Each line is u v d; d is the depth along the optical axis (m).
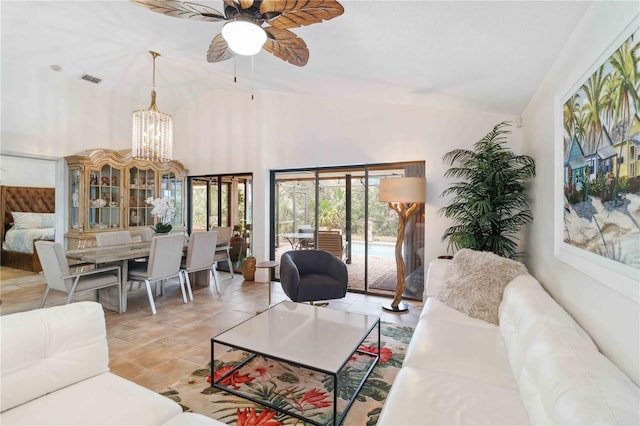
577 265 1.67
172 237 3.94
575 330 1.46
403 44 2.13
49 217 6.91
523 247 3.36
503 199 3.15
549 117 2.34
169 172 6.15
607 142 1.33
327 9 1.75
